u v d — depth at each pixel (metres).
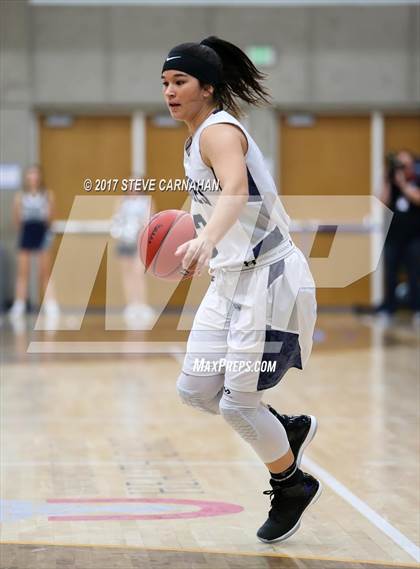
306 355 5.06
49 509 5.90
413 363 12.60
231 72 5.02
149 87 20.53
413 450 7.62
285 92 20.59
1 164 20.39
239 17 20.53
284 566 4.74
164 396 10.32
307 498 5.16
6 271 20.41
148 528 5.46
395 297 18.84
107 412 9.41
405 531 5.38
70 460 7.34
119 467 7.11
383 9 20.62
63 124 20.69
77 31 20.41
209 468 7.06
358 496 6.18
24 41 20.34
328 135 20.91
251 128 20.59
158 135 20.77
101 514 5.78
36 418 9.10
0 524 5.55
